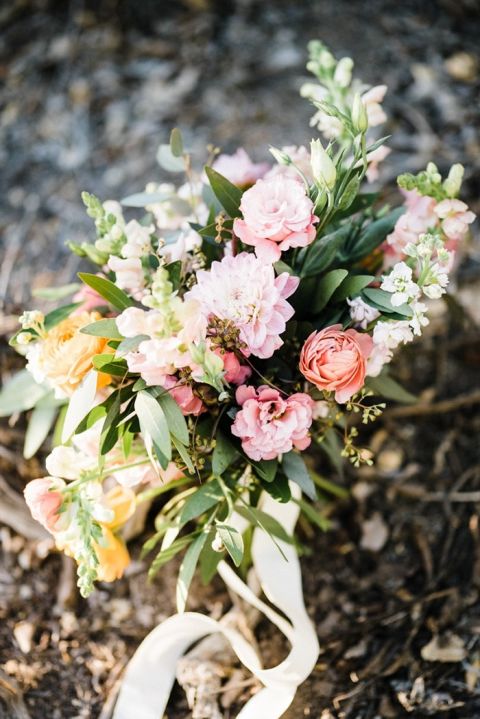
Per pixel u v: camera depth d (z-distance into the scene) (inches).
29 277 43.3
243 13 52.3
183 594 29.7
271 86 49.8
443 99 47.8
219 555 31.9
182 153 32.0
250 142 47.8
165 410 28.2
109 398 29.3
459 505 38.4
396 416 40.4
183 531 37.8
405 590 36.7
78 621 36.3
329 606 36.5
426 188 30.6
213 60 50.9
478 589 36.3
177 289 28.9
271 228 27.8
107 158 47.7
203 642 35.5
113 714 33.8
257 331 27.9
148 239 30.1
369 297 29.2
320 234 30.2
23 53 51.3
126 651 35.7
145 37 51.9
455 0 50.9
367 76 49.0
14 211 45.9
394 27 50.8
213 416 30.2
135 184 46.6
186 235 32.7
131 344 27.7
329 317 30.6
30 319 29.5
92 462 30.1
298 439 29.1
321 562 37.6
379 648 35.3
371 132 46.8
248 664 32.7
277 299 27.7
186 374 28.4
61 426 33.4
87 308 32.2
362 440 39.9
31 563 37.3
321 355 28.2
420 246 28.4
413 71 49.0
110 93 49.9
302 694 34.3
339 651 35.3
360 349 28.3
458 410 40.7
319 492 38.5
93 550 28.3
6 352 39.6
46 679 35.2
